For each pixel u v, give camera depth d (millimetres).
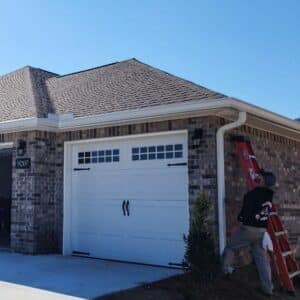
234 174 10445
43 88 15117
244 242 9008
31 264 10430
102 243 11555
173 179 10531
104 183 11656
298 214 13742
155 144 10875
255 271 10055
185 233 10250
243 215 8969
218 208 9766
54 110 12977
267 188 9094
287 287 9164
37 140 11984
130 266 10445
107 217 11531
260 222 8883
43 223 11922
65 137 12227
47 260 10992
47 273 9445
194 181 10016
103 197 11641
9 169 17547
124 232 11219
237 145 10523
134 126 11070
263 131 12047
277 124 11312
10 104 14078
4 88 15914
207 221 9195
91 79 14594
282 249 9805
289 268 9797
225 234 9797
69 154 12258
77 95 13547
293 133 12805
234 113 9930
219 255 9078
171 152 10602
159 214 10695
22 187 12078
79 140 11977
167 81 12117
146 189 10945
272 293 8891
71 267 10172
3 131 12406
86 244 11828
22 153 12156
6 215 17469
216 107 9477
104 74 14578
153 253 10695
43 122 11789
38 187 11914
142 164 11047
